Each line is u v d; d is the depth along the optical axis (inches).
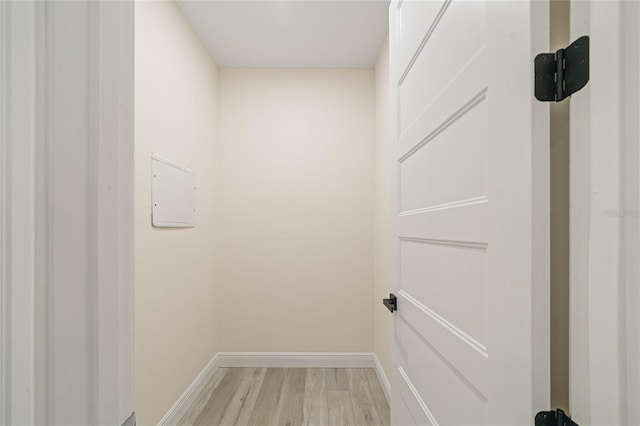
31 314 12.9
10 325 12.9
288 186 106.3
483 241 23.6
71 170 13.9
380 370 94.0
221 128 105.7
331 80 106.5
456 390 27.8
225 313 104.3
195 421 75.1
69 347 13.7
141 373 60.5
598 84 16.8
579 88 17.8
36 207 13.0
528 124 19.2
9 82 12.9
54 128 13.4
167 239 70.9
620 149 15.7
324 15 82.0
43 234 13.1
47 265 13.2
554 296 20.0
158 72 67.6
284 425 73.4
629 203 15.6
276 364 103.9
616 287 15.8
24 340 12.9
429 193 34.0
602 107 16.6
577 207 18.0
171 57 73.5
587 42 17.4
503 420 21.2
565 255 19.8
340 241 106.2
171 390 71.8
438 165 31.8
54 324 13.4
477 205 24.4
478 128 24.6
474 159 25.1
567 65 18.5
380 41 92.7
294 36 90.4
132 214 17.2
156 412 65.4
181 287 77.5
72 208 13.9
